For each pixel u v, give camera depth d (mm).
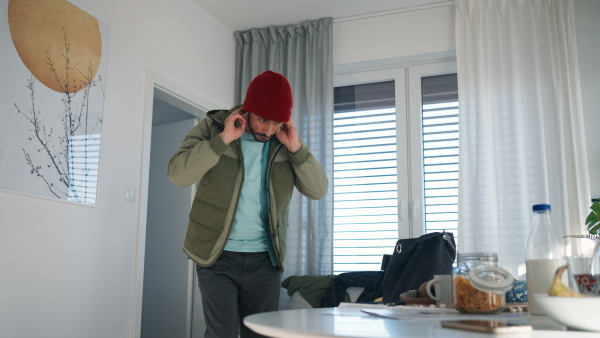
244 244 2084
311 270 3848
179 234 4398
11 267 2418
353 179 4152
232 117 2027
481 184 3598
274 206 2129
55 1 2744
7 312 2387
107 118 3041
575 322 833
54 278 2631
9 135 2439
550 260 1110
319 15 4180
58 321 2637
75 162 2789
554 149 3498
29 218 2521
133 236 3186
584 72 3580
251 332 2088
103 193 2975
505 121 3633
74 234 2770
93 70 2957
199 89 3941
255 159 2178
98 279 2904
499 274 1106
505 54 3717
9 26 2490
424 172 3990
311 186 2217
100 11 3053
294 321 973
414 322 958
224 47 4320
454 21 3945
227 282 2055
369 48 4125
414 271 2936
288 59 4219
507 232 3500
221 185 2090
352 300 3340
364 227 4059
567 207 3416
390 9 4086
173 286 4336
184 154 2043
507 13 3752
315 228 3896
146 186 3293
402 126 4086
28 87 2557
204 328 4191
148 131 3352
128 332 3100
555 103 3533
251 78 4324
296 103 4141
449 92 4039
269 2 3979
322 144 4012
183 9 3824
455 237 3832
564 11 3625
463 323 860
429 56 4035
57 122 2699
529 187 3508
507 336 775
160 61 3539
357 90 4285
